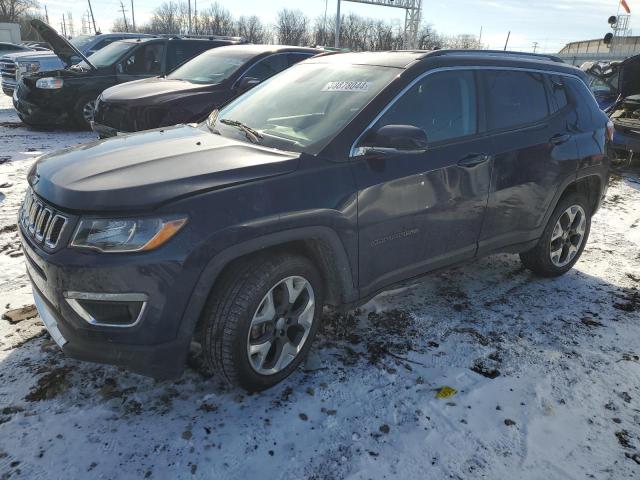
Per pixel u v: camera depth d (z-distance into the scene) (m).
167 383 2.64
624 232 5.45
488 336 3.25
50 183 2.39
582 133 3.99
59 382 2.60
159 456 2.19
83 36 14.24
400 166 2.85
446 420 2.49
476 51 3.55
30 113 9.38
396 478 2.15
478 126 3.32
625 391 2.77
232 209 2.28
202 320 2.43
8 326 3.07
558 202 3.97
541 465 2.25
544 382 2.81
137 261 2.12
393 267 2.98
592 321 3.51
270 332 2.55
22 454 2.16
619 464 2.27
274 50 7.35
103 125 7.04
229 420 2.42
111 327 2.19
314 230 2.51
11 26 54.41
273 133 2.94
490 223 3.44
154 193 2.19
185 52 9.89
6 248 4.21
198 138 3.01
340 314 3.39
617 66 9.88
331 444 2.31
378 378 2.78
